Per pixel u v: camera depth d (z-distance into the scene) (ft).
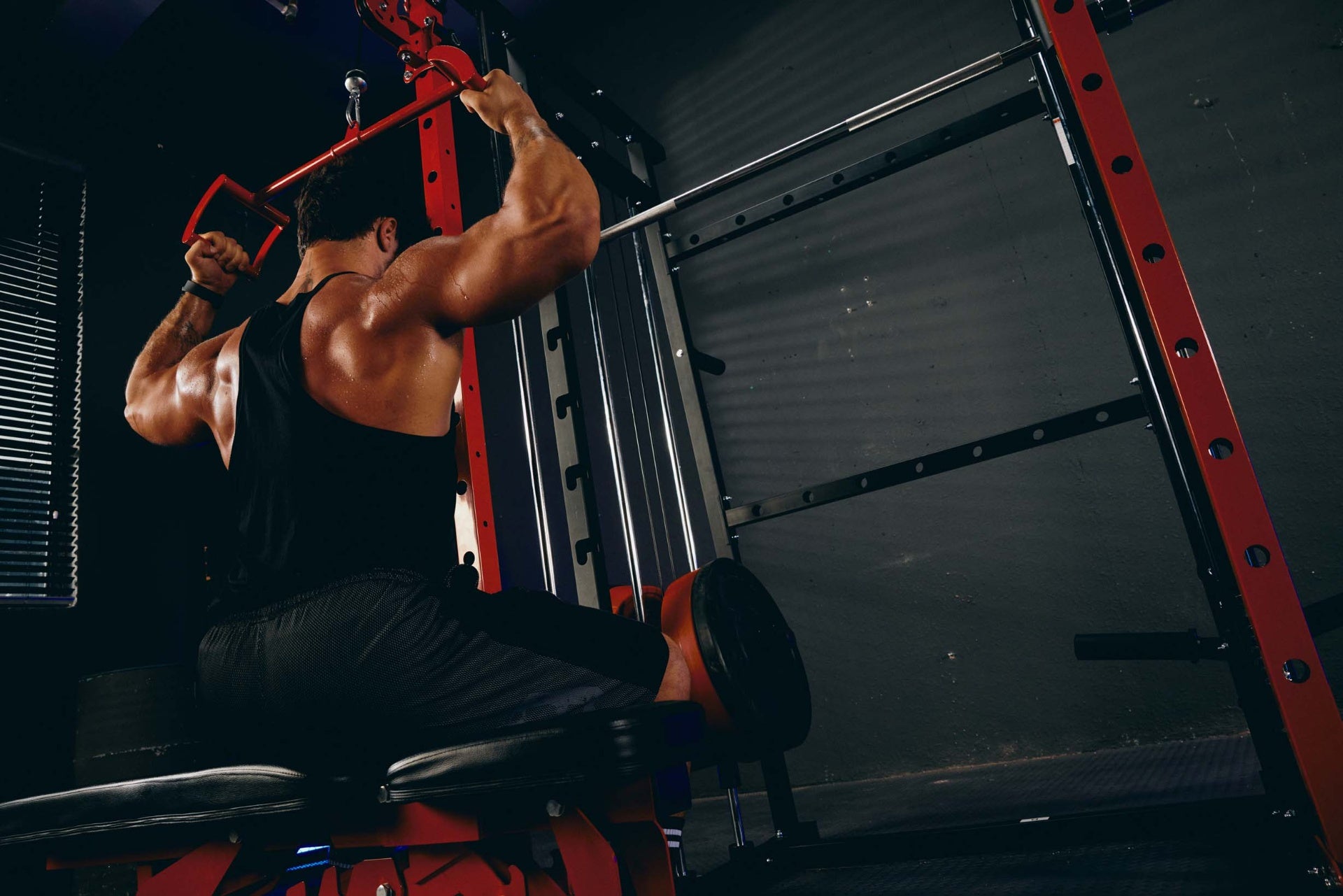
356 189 3.82
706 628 4.49
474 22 11.32
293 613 2.86
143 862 3.41
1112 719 7.69
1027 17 5.28
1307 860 3.70
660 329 10.77
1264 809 4.12
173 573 9.61
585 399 11.28
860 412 9.44
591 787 2.45
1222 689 7.29
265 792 2.74
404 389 3.04
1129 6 4.76
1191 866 4.09
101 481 9.29
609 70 12.00
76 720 7.79
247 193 4.32
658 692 3.21
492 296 2.99
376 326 3.04
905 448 9.12
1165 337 4.03
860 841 5.24
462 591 2.94
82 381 9.40
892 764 8.62
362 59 11.53
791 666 5.09
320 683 2.79
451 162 6.17
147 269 10.36
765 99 10.64
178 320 4.17
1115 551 7.92
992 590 8.43
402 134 12.77
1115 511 7.98
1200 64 8.14
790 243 10.17
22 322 9.11
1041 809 5.61
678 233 11.04
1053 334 8.53
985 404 8.77
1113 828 4.50
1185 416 3.94
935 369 9.09
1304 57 7.72
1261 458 7.41
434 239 3.18
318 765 2.85
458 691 2.79
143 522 9.51
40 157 9.55
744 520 6.95
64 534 8.85
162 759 6.86
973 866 4.83
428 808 2.81
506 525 11.83
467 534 5.50
